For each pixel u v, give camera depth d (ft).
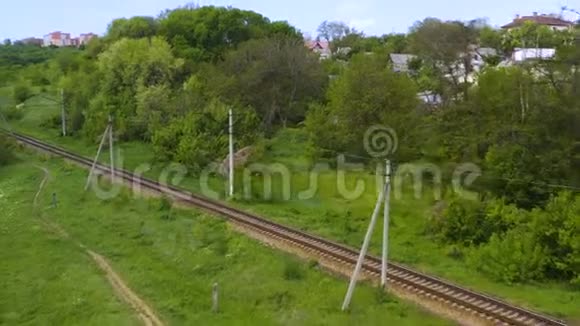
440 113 137.59
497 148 110.63
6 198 132.57
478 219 96.63
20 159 173.47
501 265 82.84
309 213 114.32
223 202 120.67
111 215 116.06
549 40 225.15
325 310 70.74
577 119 107.14
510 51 223.10
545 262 83.46
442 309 69.77
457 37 176.86
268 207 117.08
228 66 200.03
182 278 83.76
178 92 195.11
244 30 247.70
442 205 104.01
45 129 224.12
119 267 88.53
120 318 70.49
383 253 74.43
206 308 73.26
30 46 455.22
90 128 194.70
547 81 114.93
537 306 72.43
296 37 247.09
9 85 305.53
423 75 183.32
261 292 77.10
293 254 89.66
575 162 104.94
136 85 207.72
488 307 68.64
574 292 78.38
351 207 117.29
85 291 79.36
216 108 162.71
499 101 119.85
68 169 157.99
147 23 262.67
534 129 109.70
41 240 101.86
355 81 141.79
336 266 83.82
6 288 80.48
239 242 96.02
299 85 194.80
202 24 245.04
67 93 229.86
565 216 84.58
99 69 226.38
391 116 135.64
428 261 89.56
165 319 70.38
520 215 93.30
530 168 106.42
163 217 113.19
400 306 71.31
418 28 200.64
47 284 81.92
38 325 69.62
